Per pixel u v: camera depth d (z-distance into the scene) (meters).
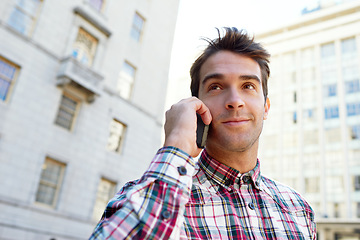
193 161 0.93
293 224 1.15
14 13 10.84
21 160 10.04
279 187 1.34
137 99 14.81
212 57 1.19
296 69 37.75
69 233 10.88
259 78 1.16
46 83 11.22
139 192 0.84
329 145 32.00
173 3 18.47
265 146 35.81
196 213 1.00
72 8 12.53
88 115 12.40
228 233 0.98
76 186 11.48
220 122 1.08
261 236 1.03
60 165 11.29
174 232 0.80
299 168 32.59
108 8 14.12
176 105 1.04
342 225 27.14
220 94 1.12
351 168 29.84
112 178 12.78
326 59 36.16
